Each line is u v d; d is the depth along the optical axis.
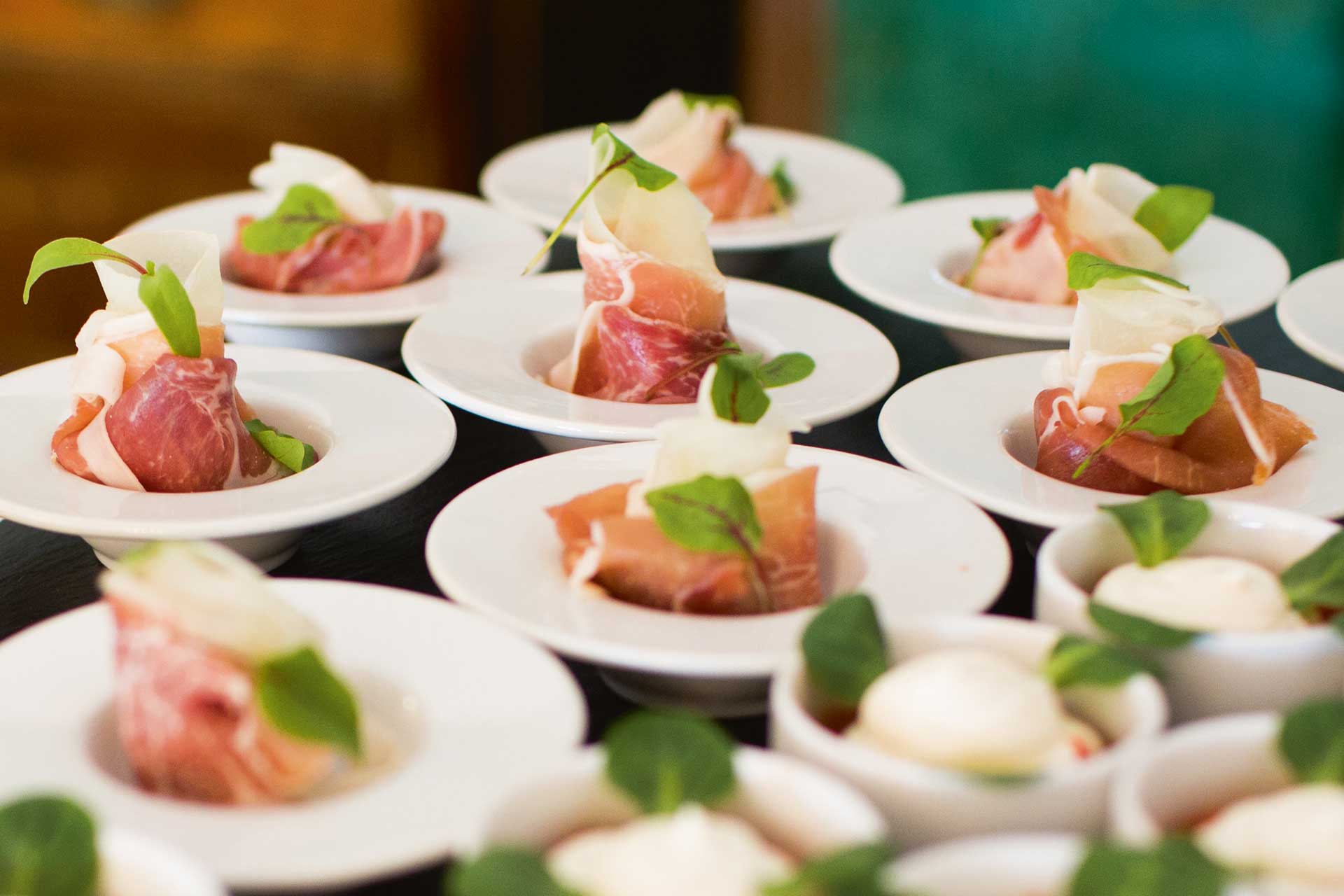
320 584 0.74
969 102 3.41
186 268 1.04
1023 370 1.11
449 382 1.09
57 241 0.94
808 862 0.52
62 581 0.91
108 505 0.88
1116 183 1.39
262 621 0.62
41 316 3.21
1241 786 0.56
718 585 0.76
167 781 0.62
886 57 3.47
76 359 1.01
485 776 0.60
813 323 1.24
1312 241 3.09
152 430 0.95
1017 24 3.26
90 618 0.71
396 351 1.36
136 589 0.61
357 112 3.10
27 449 0.97
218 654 0.61
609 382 1.14
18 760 0.61
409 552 0.96
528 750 0.62
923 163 3.53
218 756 0.60
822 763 0.55
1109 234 1.35
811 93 3.60
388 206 1.44
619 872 0.49
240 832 0.56
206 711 0.61
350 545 0.97
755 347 1.23
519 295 1.30
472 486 0.89
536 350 1.22
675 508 0.76
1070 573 0.74
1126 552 0.76
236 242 1.43
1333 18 2.89
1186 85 3.12
